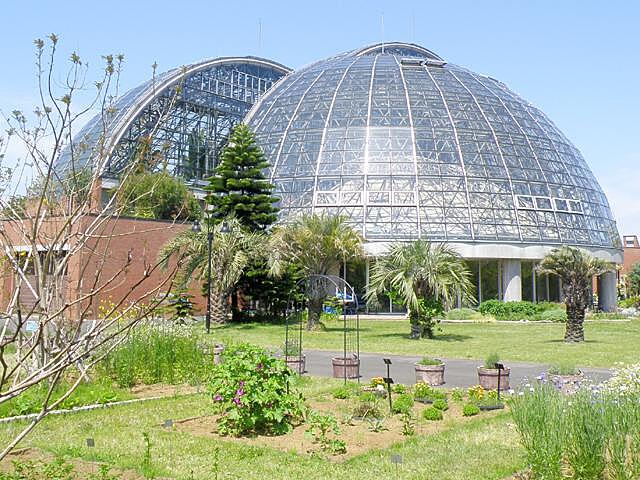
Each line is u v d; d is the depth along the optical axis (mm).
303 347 32406
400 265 36875
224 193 49938
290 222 45438
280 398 13391
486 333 41938
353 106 72188
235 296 48844
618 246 73375
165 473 10469
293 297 46844
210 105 85250
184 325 23375
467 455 11766
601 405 9977
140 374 19188
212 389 14117
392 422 14594
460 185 65312
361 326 47219
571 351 30594
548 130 78938
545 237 65000
